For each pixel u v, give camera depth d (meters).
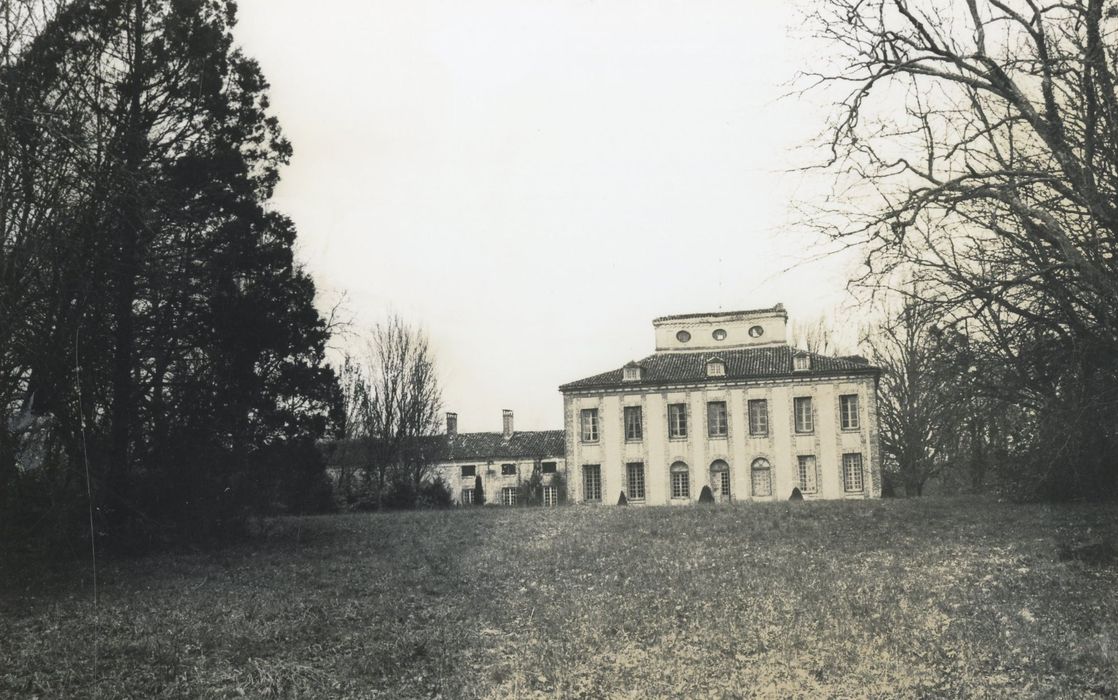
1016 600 13.25
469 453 76.25
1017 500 27.94
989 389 21.48
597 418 63.06
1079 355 18.31
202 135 25.14
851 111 15.91
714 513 31.05
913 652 10.93
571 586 16.47
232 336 24.47
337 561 21.48
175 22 23.41
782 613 13.21
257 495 25.64
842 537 21.88
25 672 11.15
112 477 22.17
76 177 18.44
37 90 18.45
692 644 11.89
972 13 16.39
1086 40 15.31
